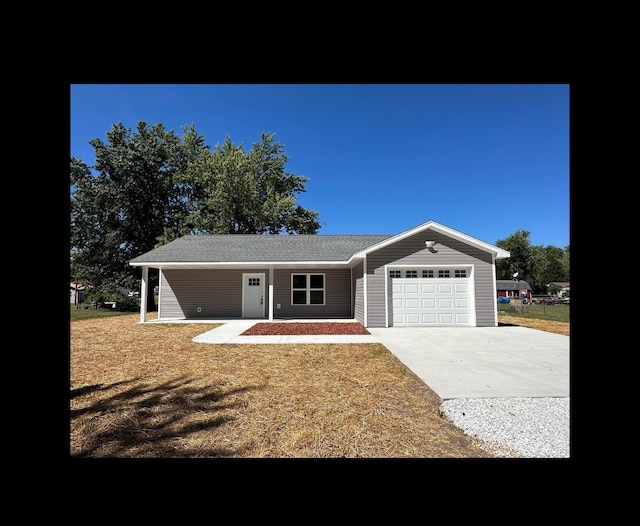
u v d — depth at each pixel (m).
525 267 57.16
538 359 6.71
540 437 3.29
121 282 24.89
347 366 6.17
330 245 16.28
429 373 5.65
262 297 15.98
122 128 26.06
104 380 5.36
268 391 4.74
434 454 2.97
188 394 4.62
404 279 11.96
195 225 27.38
